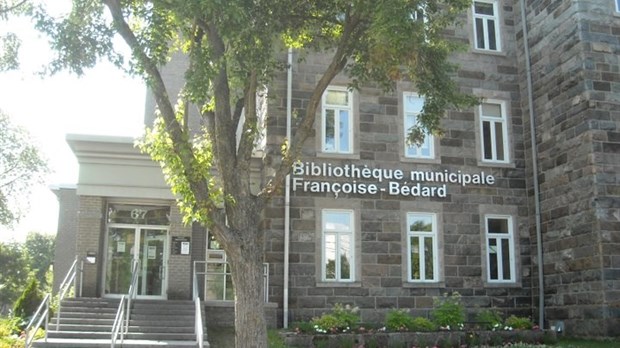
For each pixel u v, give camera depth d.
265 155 20.64
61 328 17.52
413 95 22.12
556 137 21.22
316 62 21.39
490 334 18.55
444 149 22.02
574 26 20.62
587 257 19.53
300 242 20.23
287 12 13.66
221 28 11.45
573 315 19.92
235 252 12.08
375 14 12.02
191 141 13.80
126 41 12.74
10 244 63.91
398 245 21.00
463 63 22.81
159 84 12.46
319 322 18.08
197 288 19.39
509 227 22.20
